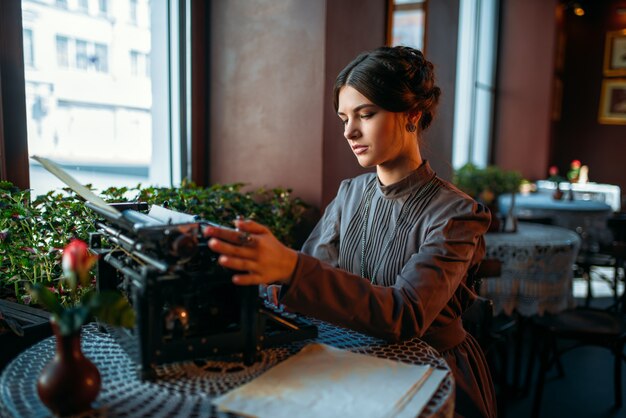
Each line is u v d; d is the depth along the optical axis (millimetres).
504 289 2615
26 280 1540
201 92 2592
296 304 933
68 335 735
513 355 3088
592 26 6699
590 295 3814
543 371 2252
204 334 900
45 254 1540
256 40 2467
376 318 960
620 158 6719
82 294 1539
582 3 6695
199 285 873
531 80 5914
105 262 1071
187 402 791
